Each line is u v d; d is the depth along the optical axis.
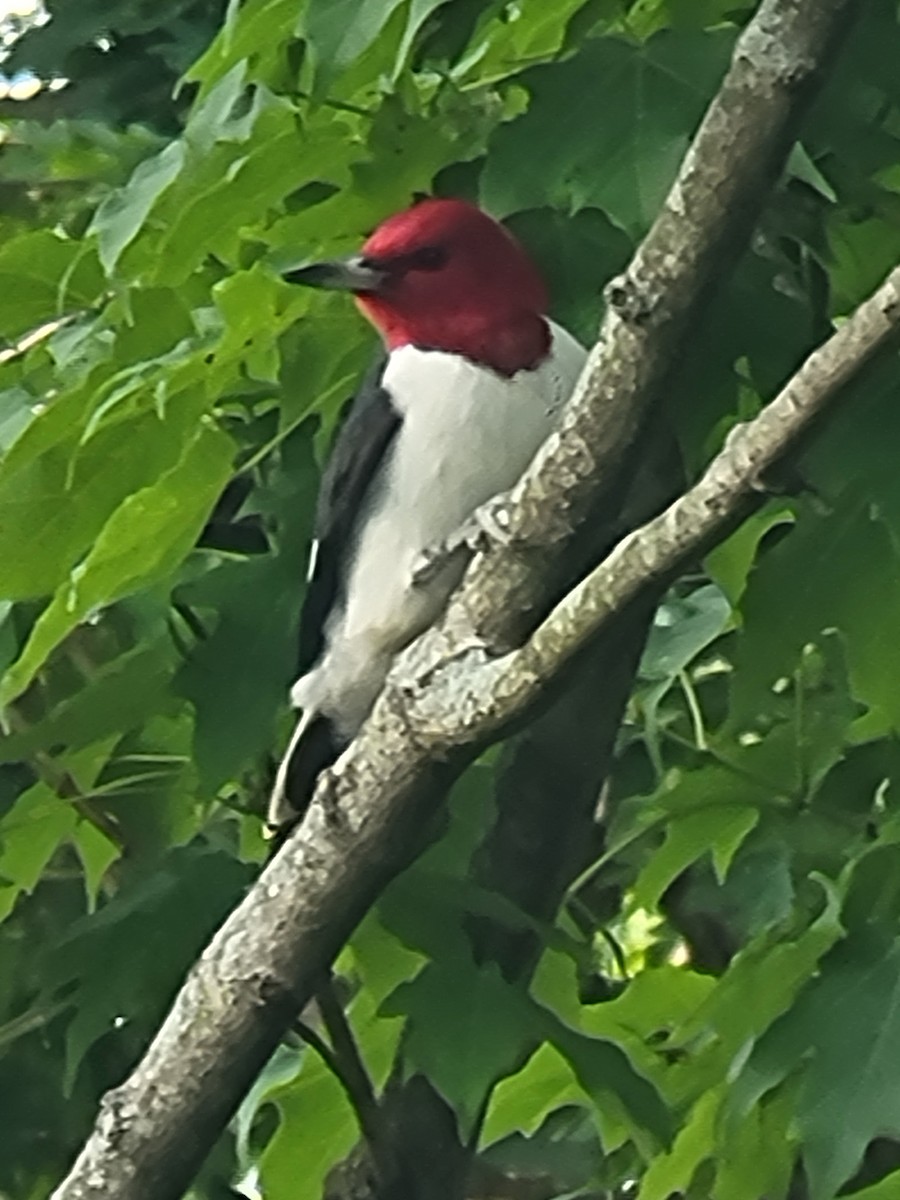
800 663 7.85
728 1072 7.91
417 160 7.66
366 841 6.33
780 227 7.79
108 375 7.44
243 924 6.52
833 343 5.13
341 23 6.70
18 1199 9.66
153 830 8.88
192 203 7.44
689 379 7.39
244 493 8.87
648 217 6.81
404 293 7.80
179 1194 6.59
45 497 7.49
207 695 7.82
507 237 7.82
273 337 7.69
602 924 10.96
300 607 7.96
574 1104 9.61
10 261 8.39
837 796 8.95
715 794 8.89
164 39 11.37
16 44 11.56
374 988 7.68
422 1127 8.25
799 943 7.98
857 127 7.34
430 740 6.15
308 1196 8.46
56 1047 9.46
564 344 7.80
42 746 8.19
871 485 7.14
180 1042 6.52
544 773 8.20
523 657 5.91
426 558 7.66
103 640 9.73
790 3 5.38
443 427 7.61
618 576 5.63
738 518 5.41
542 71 7.00
